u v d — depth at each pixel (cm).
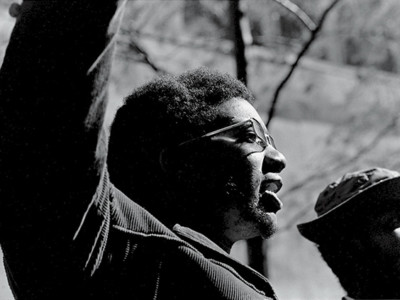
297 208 585
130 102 181
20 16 138
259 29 539
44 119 135
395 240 275
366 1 556
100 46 134
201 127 173
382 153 598
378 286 275
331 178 584
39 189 138
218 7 527
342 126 622
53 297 148
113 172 177
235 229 174
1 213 142
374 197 278
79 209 140
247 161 172
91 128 137
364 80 627
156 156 174
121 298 150
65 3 135
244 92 184
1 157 139
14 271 150
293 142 655
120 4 135
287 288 617
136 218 158
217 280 155
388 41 601
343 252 285
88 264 148
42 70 134
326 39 674
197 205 173
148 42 513
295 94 678
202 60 538
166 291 153
